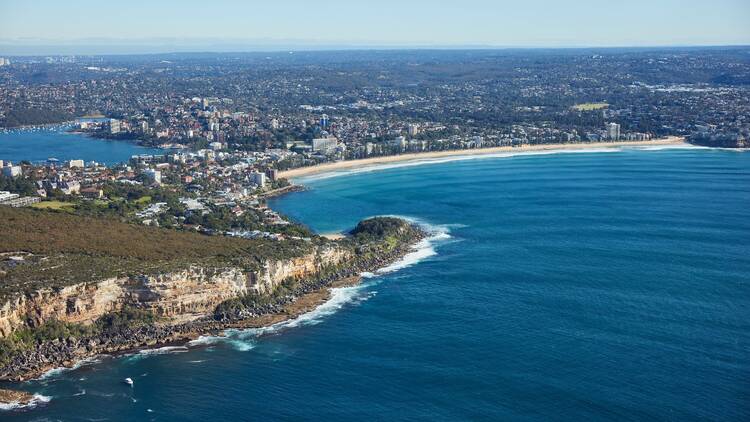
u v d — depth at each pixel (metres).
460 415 195.50
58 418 195.75
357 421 193.88
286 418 195.62
